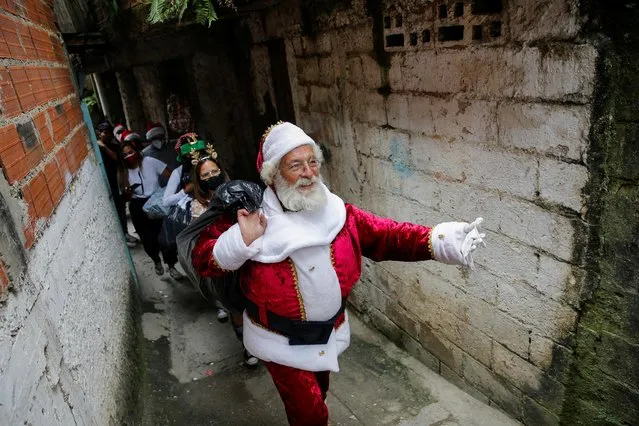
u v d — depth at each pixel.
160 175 4.88
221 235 2.09
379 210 3.45
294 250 2.04
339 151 3.78
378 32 2.93
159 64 6.87
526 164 2.18
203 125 6.46
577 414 2.27
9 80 1.74
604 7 1.71
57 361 1.53
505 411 2.71
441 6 2.40
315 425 2.29
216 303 3.95
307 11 3.69
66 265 1.97
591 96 1.83
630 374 1.98
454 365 3.05
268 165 2.07
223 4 3.44
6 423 1.06
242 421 2.89
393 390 3.10
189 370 3.43
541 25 1.94
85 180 3.07
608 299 1.99
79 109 4.04
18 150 1.63
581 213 1.99
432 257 2.16
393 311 3.58
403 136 2.97
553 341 2.29
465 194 2.60
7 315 1.21
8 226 1.35
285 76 4.78
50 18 3.64
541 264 2.25
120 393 2.42
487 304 2.65
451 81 2.48
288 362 2.20
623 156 1.79
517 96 2.13
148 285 4.94
